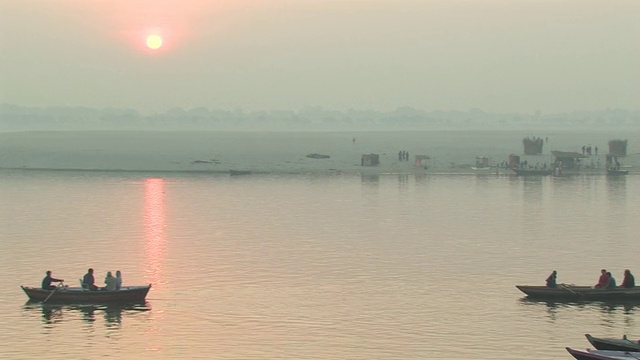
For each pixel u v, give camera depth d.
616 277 93.44
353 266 99.56
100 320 75.62
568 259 104.12
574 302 81.69
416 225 134.62
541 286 83.38
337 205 162.75
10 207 158.88
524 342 69.19
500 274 94.94
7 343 68.94
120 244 114.88
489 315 77.12
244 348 67.62
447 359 64.94
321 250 110.50
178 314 77.56
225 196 179.38
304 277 93.25
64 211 152.88
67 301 81.12
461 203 166.38
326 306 80.38
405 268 98.31
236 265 99.94
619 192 188.25
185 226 133.25
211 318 76.25
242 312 78.19
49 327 73.44
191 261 102.38
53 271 96.31
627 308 79.62
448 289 87.44
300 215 147.50
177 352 66.75
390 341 69.31
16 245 113.88
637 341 65.62
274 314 77.44
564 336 70.81
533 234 124.50
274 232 126.69
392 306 80.38
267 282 90.56
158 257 104.94
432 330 72.44
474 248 112.19
